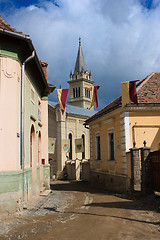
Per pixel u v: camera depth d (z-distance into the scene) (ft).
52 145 98.02
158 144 48.11
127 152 46.91
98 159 68.39
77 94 226.99
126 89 40.09
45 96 53.83
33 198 39.68
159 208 29.19
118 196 43.75
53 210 31.24
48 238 19.20
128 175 46.73
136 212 28.25
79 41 242.58
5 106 29.73
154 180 38.88
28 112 37.22
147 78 58.08
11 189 28.43
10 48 30.60
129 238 18.67
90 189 60.39
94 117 66.33
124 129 48.08
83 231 20.68
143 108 47.96
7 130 29.48
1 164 28.71
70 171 100.01
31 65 37.96
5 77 30.12
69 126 109.60
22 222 24.44
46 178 52.80
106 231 20.48
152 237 18.99
